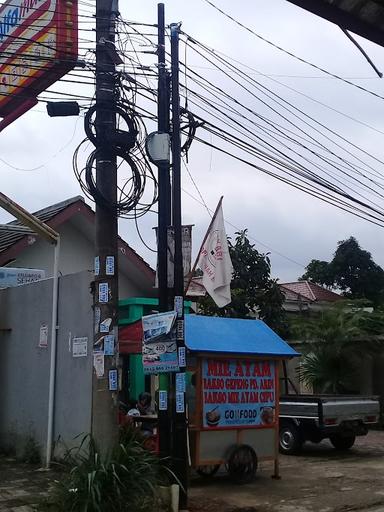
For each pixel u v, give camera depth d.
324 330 19.06
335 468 12.02
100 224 8.39
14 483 9.11
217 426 9.73
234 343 10.12
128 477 7.04
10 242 14.52
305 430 13.94
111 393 8.04
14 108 12.58
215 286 10.91
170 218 9.01
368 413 14.44
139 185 8.66
